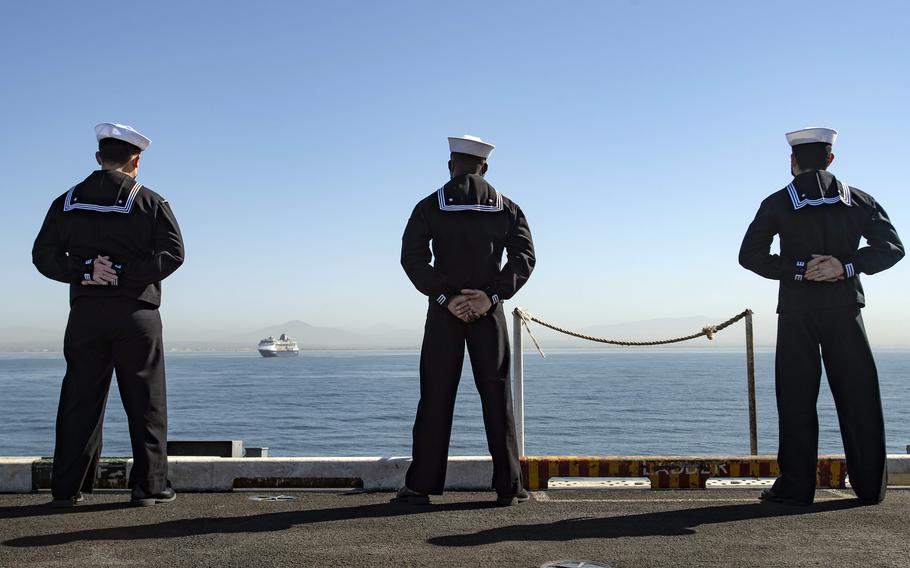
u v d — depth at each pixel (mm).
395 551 3029
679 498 4398
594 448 41000
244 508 4031
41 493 4551
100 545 3135
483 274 4336
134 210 4191
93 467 4215
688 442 44250
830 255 4219
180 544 3154
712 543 3176
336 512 3918
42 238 4199
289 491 4609
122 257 4164
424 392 4289
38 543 3174
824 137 4375
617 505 4141
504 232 4422
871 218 4340
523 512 3924
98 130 4312
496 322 4324
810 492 4125
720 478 5059
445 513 3889
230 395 99438
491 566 2797
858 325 4203
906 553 2996
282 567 2781
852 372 4180
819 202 4242
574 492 4625
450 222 4332
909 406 73500
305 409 74938
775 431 51219
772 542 3195
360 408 76375
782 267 4234
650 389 108625
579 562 2855
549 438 46562
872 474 4156
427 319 4383
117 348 4129
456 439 48656
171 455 5227
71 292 4168
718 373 172250
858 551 3031
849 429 4207
